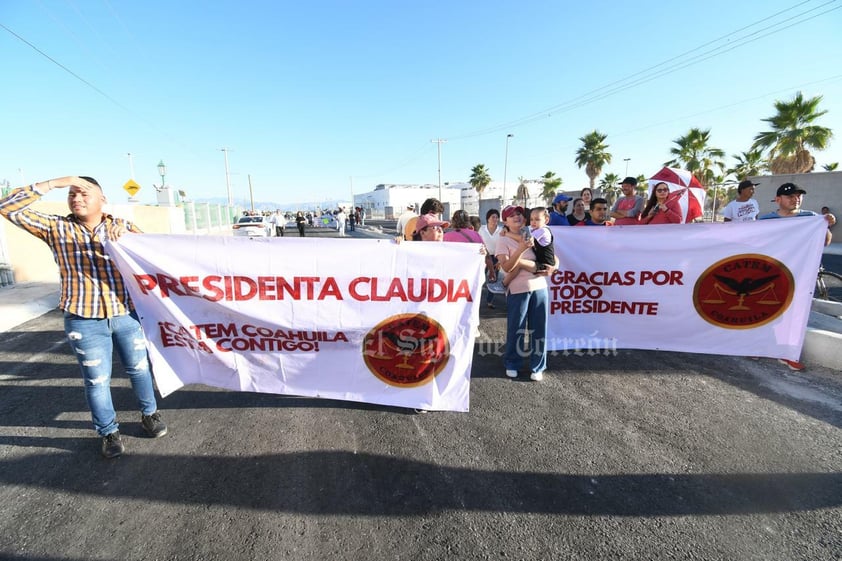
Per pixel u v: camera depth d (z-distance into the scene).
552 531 2.03
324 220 37.41
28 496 2.28
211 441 2.84
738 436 2.85
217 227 30.64
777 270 3.85
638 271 4.14
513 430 2.97
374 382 3.24
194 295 3.06
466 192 62.09
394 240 3.08
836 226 16.17
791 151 19.16
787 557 1.87
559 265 4.21
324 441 2.84
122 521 2.10
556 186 37.44
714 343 4.11
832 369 3.91
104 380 2.59
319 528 2.05
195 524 2.08
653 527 2.05
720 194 21.77
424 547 1.94
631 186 5.81
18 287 7.39
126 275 2.85
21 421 3.09
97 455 2.67
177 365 3.17
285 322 3.14
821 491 2.30
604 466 2.55
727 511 2.15
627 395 3.51
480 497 2.28
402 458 2.65
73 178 2.47
